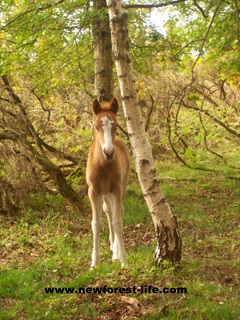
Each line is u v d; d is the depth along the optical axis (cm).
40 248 510
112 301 388
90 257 492
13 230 569
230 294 402
